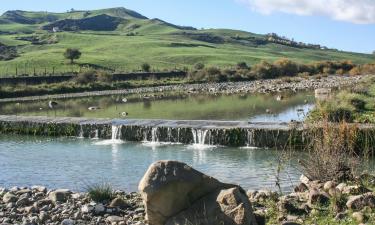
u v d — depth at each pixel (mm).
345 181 16484
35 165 28719
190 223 11062
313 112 34094
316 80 105000
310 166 17156
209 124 38125
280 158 22281
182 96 76938
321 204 13836
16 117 46438
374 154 25266
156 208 11531
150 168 11844
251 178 23656
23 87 84875
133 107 60250
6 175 26141
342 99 39250
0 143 37688
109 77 102000
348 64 142500
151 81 107000
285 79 107250
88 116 51031
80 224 13531
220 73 115438
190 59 176375
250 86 94875
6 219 14094
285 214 13320
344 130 18188
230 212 11062
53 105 63938
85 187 23000
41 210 15203
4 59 147000
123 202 15398
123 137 38844
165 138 37250
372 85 64000
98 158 30641
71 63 140250
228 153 31328
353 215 12484
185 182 11625
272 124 36250
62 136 41219
